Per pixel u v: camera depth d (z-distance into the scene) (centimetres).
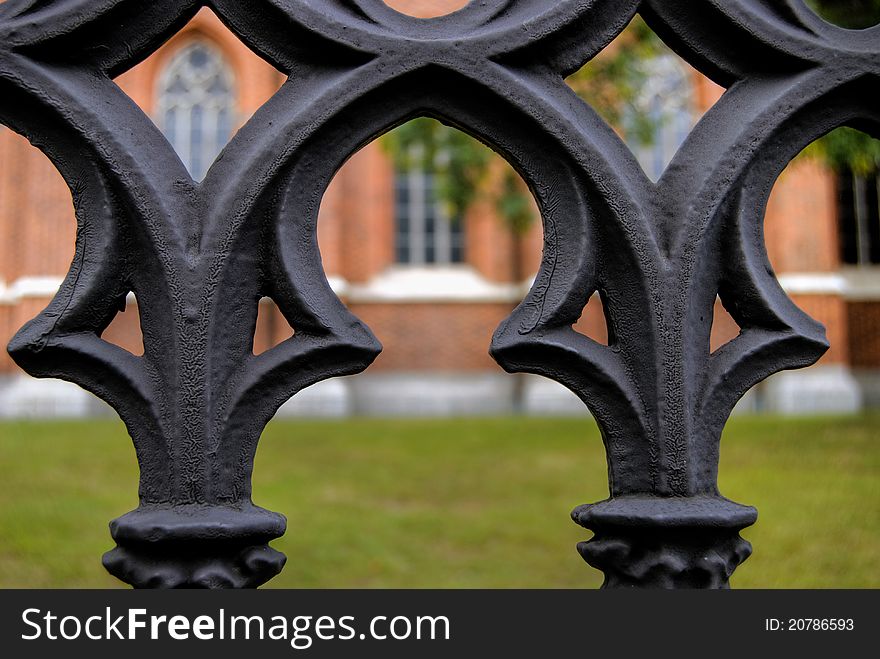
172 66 1350
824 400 1195
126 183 58
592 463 667
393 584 332
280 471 631
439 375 1320
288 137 59
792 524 379
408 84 61
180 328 58
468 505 509
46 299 1176
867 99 66
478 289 1342
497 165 920
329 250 1302
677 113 1234
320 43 61
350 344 59
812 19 66
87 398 1158
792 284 1226
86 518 420
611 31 65
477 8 64
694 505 58
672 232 62
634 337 61
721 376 62
